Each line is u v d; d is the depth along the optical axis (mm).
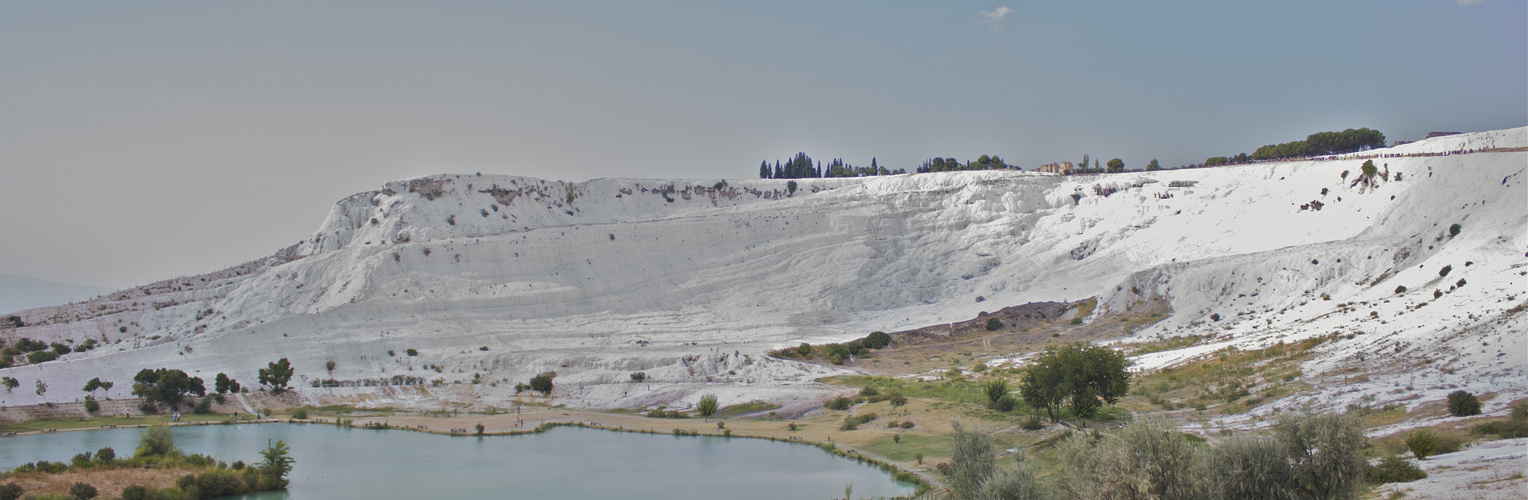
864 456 74375
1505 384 64688
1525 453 45344
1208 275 137750
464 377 121938
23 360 131875
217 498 65625
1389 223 140250
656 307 168500
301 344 128875
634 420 99812
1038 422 76312
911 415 87688
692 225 192125
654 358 122188
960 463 47188
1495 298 89188
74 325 150750
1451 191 137000
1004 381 98188
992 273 171125
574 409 109312
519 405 110750
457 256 169125
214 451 82938
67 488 63281
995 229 188750
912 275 174000
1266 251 142875
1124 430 39000
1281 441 36906
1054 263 168750
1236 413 72562
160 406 106812
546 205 199625
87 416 102562
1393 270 122688
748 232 194125
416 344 133625
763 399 104875
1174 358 103000
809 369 120438
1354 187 156250
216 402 109812
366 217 184625
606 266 178000
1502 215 121938
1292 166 173500
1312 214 155250
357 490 67812
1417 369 74625
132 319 155125
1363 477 36281
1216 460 36656
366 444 87250
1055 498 39688
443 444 87000
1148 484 36031
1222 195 174250
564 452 82188
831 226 194625
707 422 96688
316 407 110562
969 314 148250
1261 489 35844
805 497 62938
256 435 92750
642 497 64562
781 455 78688
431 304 154250
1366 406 65875
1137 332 127438
